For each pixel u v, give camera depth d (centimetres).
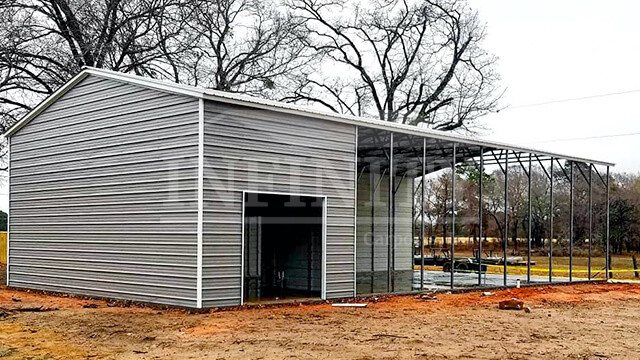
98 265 1088
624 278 1967
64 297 1119
